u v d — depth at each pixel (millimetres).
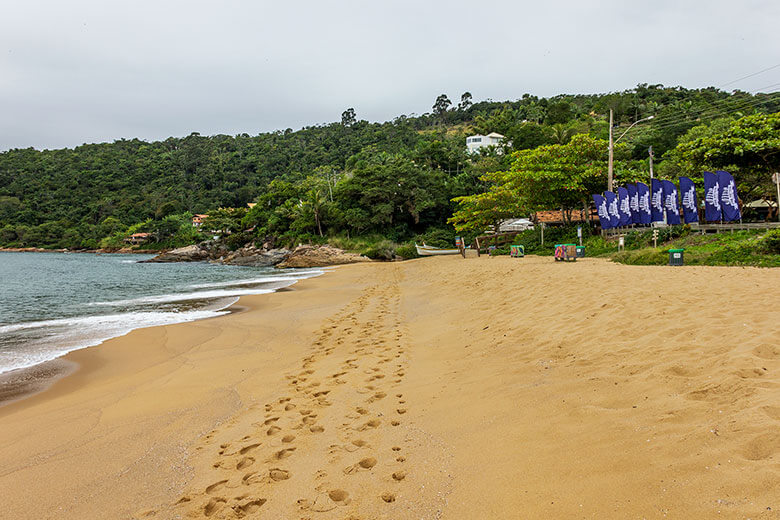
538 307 8359
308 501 3227
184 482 3760
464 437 3871
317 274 31531
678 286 8039
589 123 79438
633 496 2463
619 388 4012
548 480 2869
